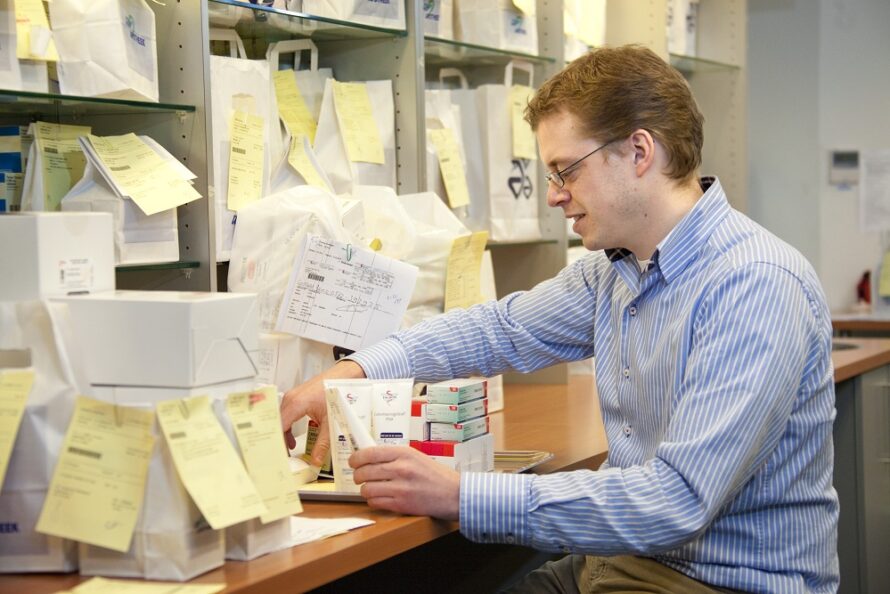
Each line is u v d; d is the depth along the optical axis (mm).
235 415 1331
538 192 2986
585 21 3164
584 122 1643
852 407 3006
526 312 1997
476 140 2770
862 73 4500
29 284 1333
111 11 1770
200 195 1935
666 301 1667
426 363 1937
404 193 2520
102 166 1812
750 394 1478
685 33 3762
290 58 2541
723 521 1607
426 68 2926
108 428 1264
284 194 2053
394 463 1520
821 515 1673
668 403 1634
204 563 1271
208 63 1942
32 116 1964
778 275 1552
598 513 1488
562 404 2641
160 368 1288
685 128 1664
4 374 1269
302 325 1968
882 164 4488
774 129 4664
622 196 1651
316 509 1582
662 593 1651
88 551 1273
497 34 2750
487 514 1505
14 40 1650
